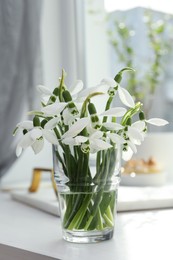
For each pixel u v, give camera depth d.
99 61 1.83
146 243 0.76
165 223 0.87
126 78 1.57
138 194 1.04
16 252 0.76
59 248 0.75
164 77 1.67
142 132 0.79
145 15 1.58
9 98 1.53
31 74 1.56
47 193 1.13
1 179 1.59
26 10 1.57
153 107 1.65
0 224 0.89
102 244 0.76
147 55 1.63
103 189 0.77
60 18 1.86
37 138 0.74
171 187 1.20
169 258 0.70
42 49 1.71
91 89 0.75
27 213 0.98
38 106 1.56
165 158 1.36
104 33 1.82
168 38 1.57
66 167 0.77
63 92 0.76
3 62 1.53
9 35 1.53
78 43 1.80
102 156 0.77
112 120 0.78
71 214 0.77
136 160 1.33
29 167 1.73
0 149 1.53
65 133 0.73
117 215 0.94
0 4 1.53
